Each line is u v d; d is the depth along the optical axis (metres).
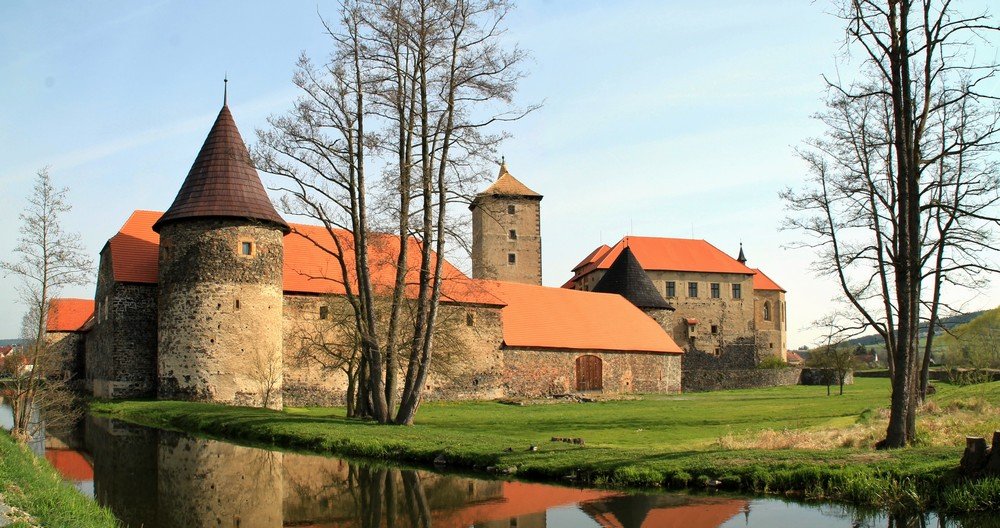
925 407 28.81
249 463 22.88
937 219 25.50
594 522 15.27
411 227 29.06
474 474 20.55
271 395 41.16
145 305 43.31
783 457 18.67
